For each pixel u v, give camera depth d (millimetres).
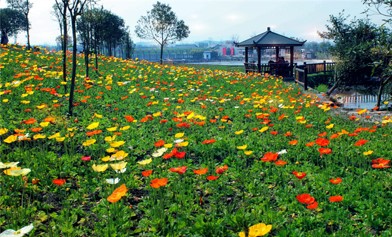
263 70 28578
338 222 4336
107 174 5562
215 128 8531
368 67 23234
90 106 10156
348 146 7355
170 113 10133
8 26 46719
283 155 6785
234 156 6668
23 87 11125
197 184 5473
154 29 42438
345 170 6137
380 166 4906
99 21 20359
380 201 4766
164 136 7828
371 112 13062
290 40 28734
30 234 3842
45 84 12188
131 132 7906
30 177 5297
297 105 12461
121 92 12664
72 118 8750
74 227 4207
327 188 5246
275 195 5156
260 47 28594
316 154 6891
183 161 6242
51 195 4941
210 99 12258
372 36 23500
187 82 16266
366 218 4441
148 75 18016
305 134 8359
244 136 8188
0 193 4730
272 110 9961
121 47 48125
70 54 21844
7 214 4223
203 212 4613
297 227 4250
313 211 4605
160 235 4078
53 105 9461
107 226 4133
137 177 5652
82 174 5719
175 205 4633
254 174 5863
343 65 24000
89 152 6688
